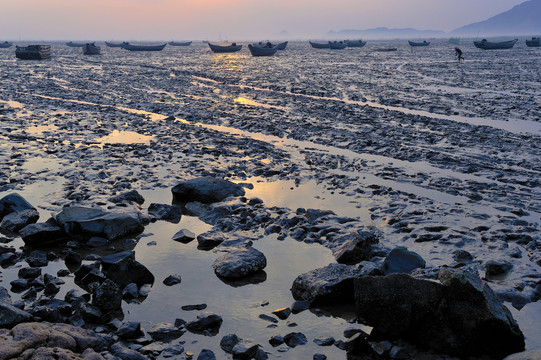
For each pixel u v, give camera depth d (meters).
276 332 5.68
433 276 6.65
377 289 5.66
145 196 11.01
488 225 9.19
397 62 67.44
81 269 6.93
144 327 5.74
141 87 34.56
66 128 19.17
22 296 6.36
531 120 21.42
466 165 13.84
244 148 15.96
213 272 7.27
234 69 53.75
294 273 7.27
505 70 50.84
